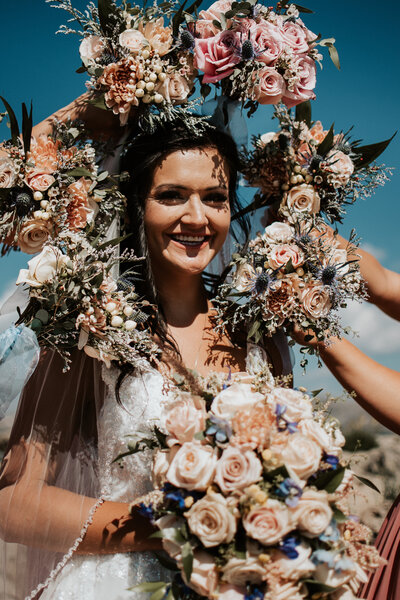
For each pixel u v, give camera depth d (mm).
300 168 2375
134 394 2072
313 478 1707
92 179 2068
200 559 1626
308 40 2342
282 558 1585
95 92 2178
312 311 2223
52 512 1921
